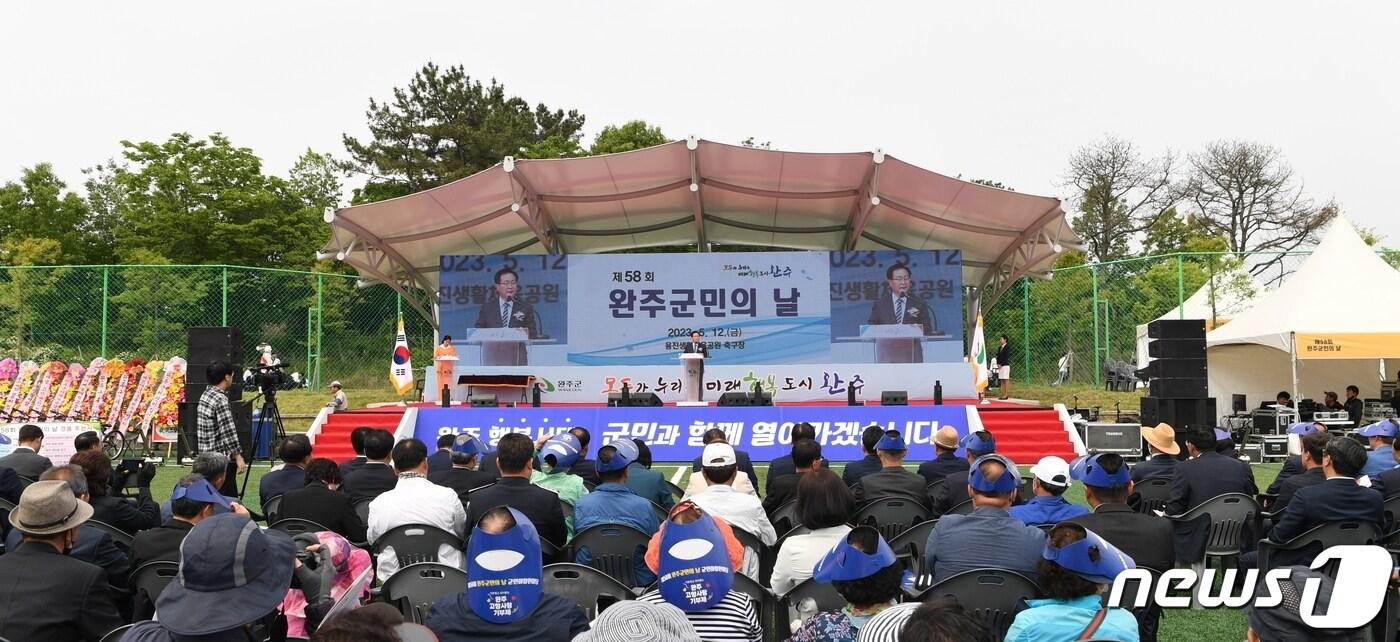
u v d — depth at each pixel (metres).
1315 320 21.31
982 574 4.73
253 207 43.22
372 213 21.48
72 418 20.89
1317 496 6.24
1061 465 5.80
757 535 6.08
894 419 18.17
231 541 3.47
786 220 24.44
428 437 18.50
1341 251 22.47
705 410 18.30
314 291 33.50
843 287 23.67
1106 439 17.56
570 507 7.36
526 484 6.26
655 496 7.87
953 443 8.55
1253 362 25.91
